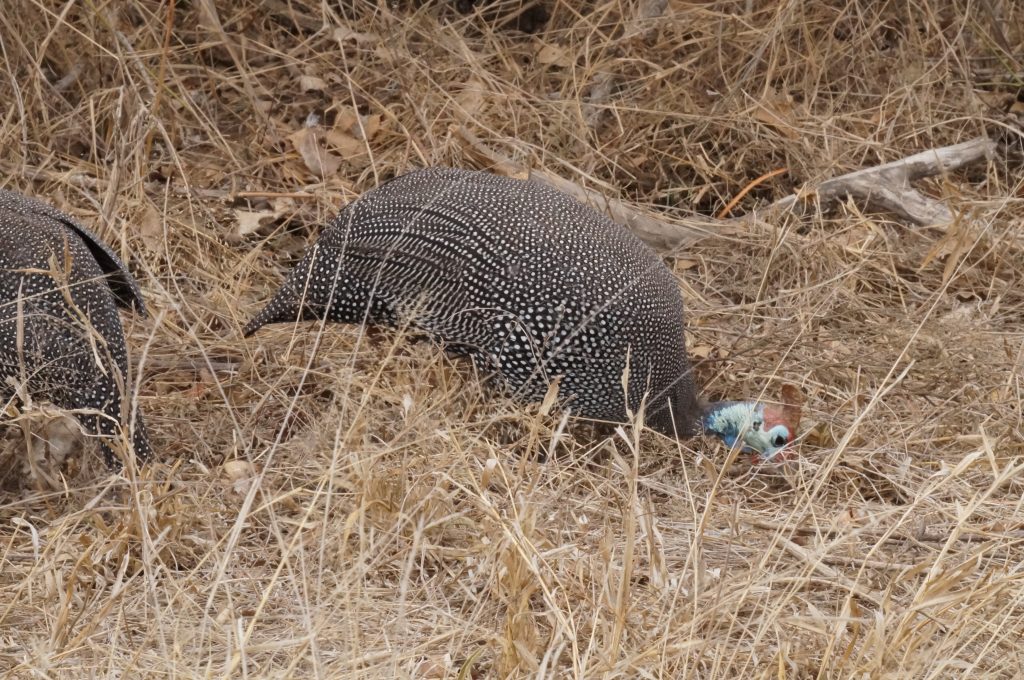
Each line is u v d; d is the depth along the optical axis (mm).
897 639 6754
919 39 15773
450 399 10031
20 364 7844
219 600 7609
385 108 14188
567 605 7199
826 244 13125
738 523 8695
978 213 13383
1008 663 7141
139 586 7730
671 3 15445
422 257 9742
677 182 14695
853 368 11406
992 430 10516
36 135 13000
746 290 12906
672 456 10086
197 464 8898
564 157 14305
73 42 13891
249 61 15148
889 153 14914
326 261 10039
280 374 10727
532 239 9656
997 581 7355
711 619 6871
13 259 8492
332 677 6594
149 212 12234
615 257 9852
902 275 13453
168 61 13969
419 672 6988
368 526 8031
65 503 8758
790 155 14562
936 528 8977
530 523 7363
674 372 10109
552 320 9594
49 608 7375
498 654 6930
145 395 10469
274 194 13039
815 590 8250
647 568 8133
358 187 13500
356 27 15195
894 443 10359
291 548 6871
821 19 15977
